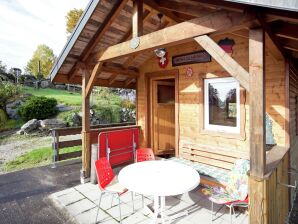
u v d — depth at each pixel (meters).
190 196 4.32
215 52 2.77
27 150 10.36
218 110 5.13
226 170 4.71
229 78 4.89
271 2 1.88
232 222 3.44
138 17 3.81
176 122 5.93
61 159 6.73
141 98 6.93
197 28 2.91
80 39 4.70
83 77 5.23
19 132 13.68
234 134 4.80
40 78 27.58
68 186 5.03
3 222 3.57
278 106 4.17
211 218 3.55
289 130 4.10
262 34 2.44
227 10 2.62
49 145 11.16
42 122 14.24
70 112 16.14
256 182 2.47
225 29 2.66
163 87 7.21
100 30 4.64
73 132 6.98
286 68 4.05
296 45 3.32
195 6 3.68
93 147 5.16
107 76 6.75
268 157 3.32
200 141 5.43
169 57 6.05
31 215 3.78
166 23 5.21
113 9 4.26
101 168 3.65
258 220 2.46
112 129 6.15
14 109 16.14
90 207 4.00
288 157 3.97
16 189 4.89
